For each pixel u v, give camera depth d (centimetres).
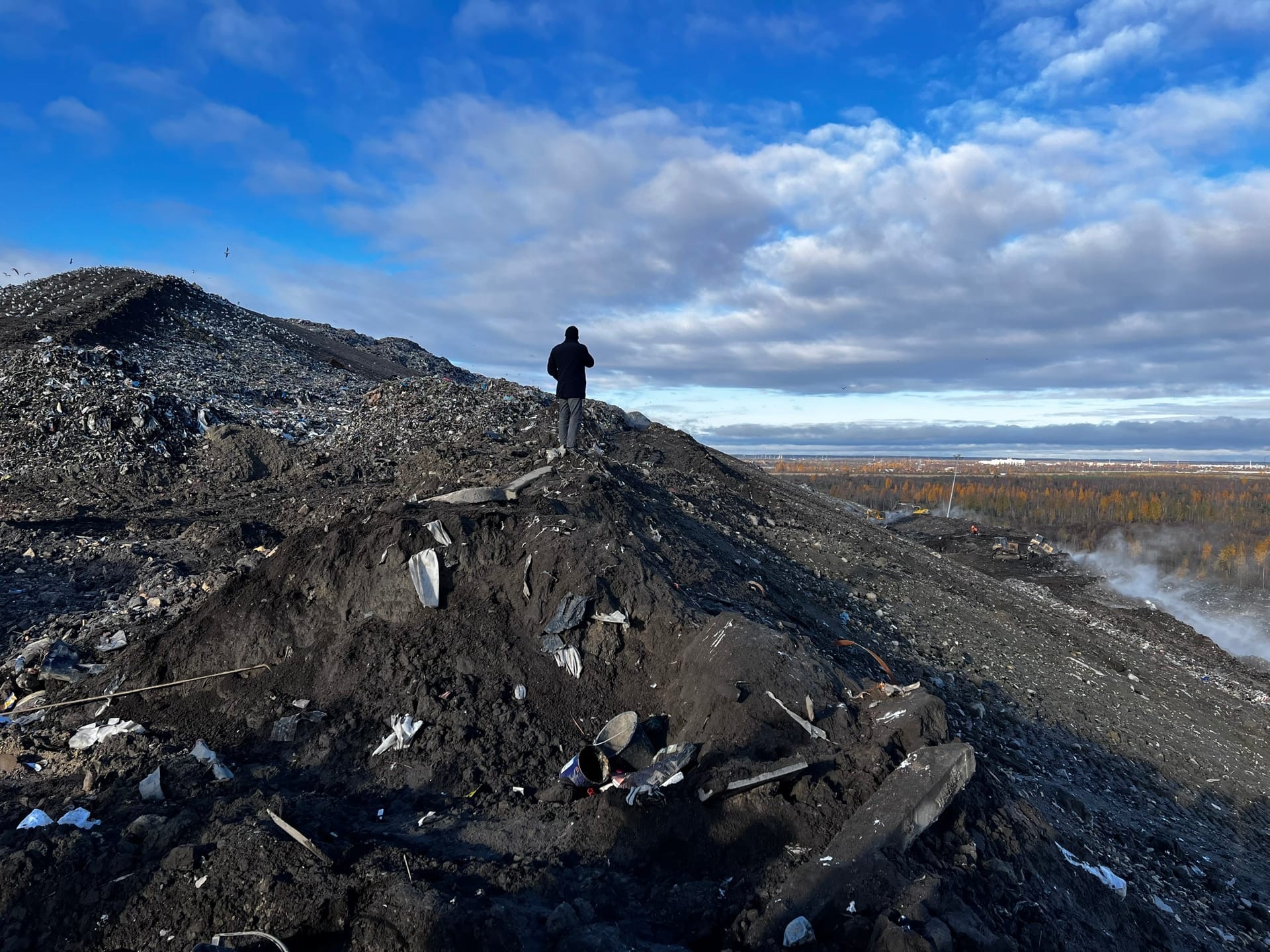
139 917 343
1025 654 1120
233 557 1045
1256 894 655
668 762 466
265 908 341
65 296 3145
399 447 1742
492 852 411
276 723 523
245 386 2494
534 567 612
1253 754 1139
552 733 525
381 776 484
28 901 344
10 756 501
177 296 3541
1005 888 401
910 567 1445
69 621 760
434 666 555
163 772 465
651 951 329
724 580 799
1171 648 2002
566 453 1042
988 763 625
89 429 1575
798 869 381
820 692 525
